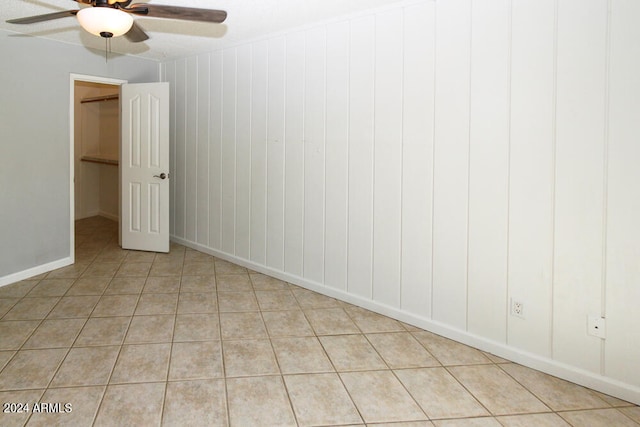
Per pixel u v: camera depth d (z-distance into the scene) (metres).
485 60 2.39
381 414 1.92
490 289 2.47
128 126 4.53
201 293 3.39
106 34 2.14
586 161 2.08
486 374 2.27
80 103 6.31
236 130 4.05
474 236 2.52
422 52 2.65
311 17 3.11
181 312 3.00
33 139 3.65
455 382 2.19
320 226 3.38
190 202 4.71
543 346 2.29
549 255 2.24
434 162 2.66
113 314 2.93
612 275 2.04
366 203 3.05
